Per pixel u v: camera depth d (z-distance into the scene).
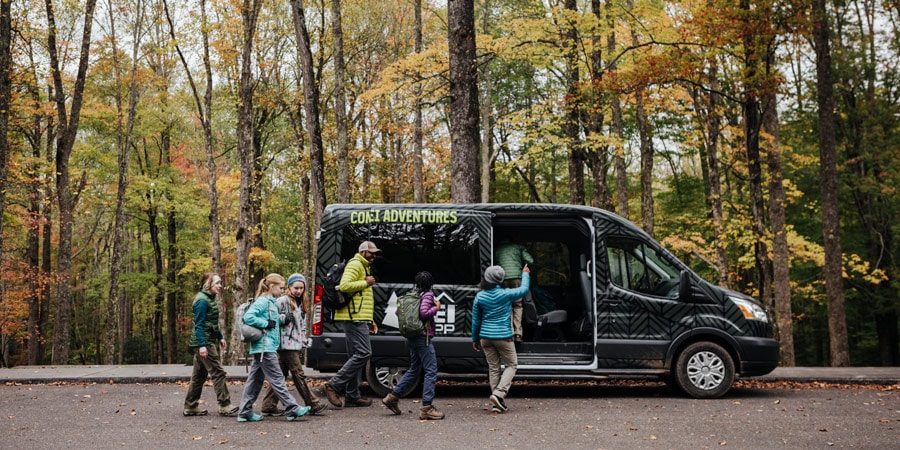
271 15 24.75
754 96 14.59
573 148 16.64
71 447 6.60
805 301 27.03
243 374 11.80
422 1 25.00
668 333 9.58
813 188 24.36
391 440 6.90
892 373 11.97
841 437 7.05
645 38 16.00
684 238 22.28
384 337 9.53
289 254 34.25
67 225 22.42
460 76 13.52
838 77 23.11
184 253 33.06
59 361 22.95
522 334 10.02
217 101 26.64
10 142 21.97
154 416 8.38
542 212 9.76
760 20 13.41
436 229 9.70
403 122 24.23
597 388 10.88
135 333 47.25
